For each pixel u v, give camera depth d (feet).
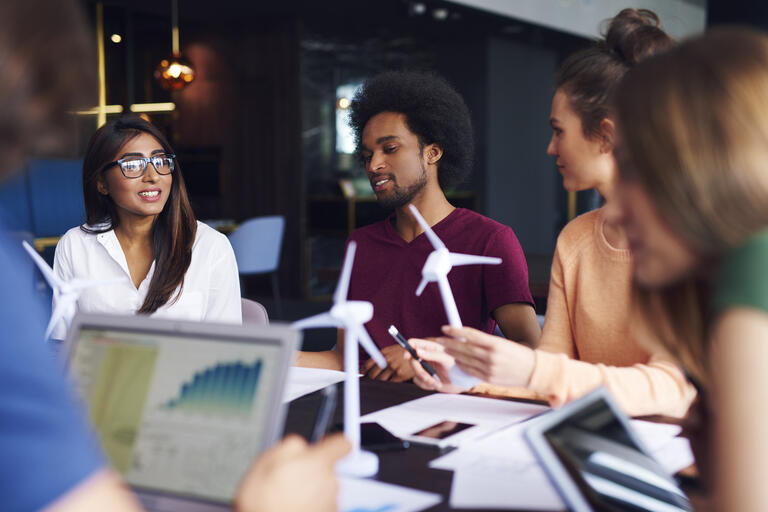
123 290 6.33
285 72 24.90
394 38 28.32
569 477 2.69
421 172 6.15
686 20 32.73
